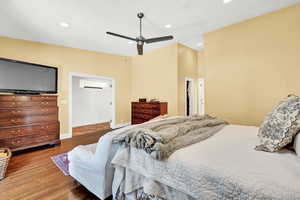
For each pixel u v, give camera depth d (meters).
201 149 1.16
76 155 1.76
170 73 4.32
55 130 3.29
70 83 4.12
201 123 1.82
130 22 2.86
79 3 2.23
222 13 2.62
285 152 1.09
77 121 5.61
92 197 1.61
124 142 1.34
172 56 4.25
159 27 3.10
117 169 1.37
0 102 2.61
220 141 1.37
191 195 0.95
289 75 2.46
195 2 2.30
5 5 2.21
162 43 4.20
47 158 2.62
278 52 2.55
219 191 0.84
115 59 5.12
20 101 2.82
